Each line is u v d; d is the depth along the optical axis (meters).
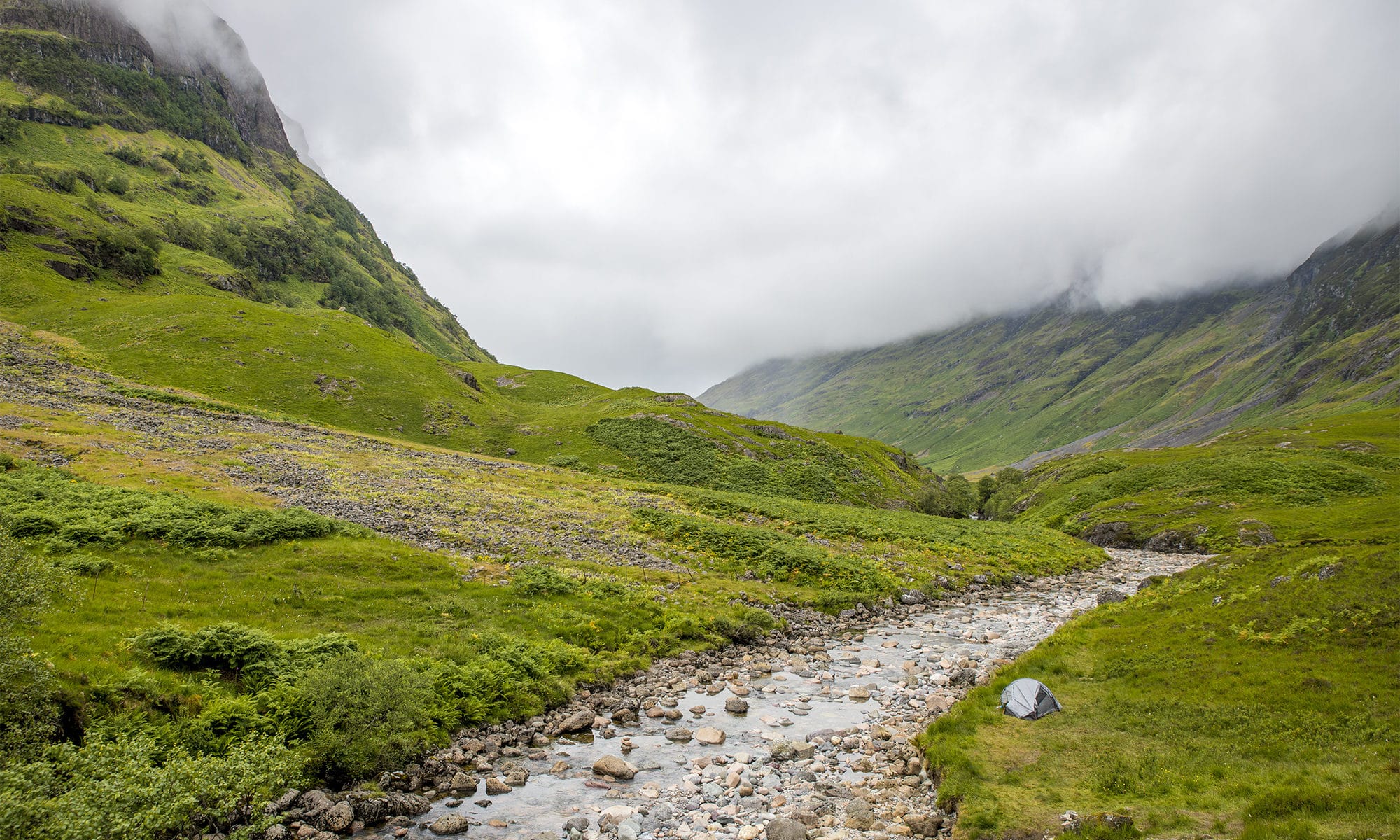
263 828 15.87
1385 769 15.96
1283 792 15.29
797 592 45.88
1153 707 22.30
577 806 18.48
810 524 67.38
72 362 83.50
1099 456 154.62
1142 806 16.28
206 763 16.39
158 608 25.77
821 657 34.50
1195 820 15.31
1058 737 21.17
